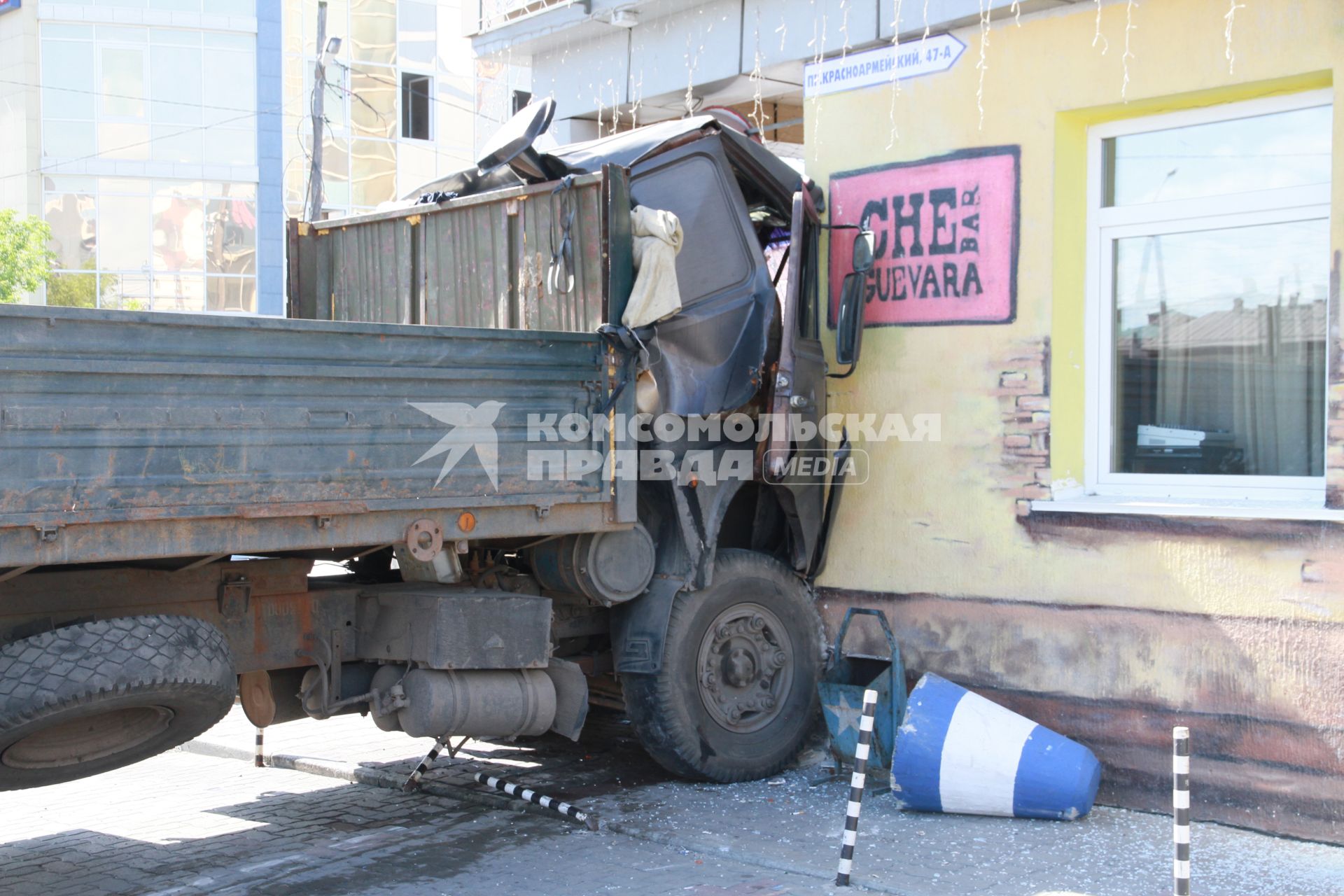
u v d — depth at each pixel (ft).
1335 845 18.61
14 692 14.34
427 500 17.37
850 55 24.73
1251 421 20.62
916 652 23.54
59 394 14.01
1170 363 21.62
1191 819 19.79
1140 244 21.95
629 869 18.08
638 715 22.08
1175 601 20.29
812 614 24.49
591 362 19.57
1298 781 18.99
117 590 16.61
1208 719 19.90
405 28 110.52
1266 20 19.40
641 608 21.86
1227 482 20.80
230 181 105.60
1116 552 20.98
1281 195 20.17
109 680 14.73
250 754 25.05
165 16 103.04
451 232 22.85
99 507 14.24
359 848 19.11
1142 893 16.57
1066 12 21.67
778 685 23.61
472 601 18.70
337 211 108.88
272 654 18.30
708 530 22.02
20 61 101.40
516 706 19.17
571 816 20.25
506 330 18.35
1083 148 22.34
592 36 30.37
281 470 15.84
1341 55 18.69
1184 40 20.30
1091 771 19.84
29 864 18.56
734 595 22.81
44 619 15.92
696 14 28.02
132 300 104.99
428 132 112.68
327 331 16.30
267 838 19.74
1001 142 22.52
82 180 103.24
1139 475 21.98
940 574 23.26
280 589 18.40
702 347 21.59
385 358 16.94
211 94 104.78
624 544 21.15
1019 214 22.26
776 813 20.74
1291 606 19.07
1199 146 21.17
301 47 106.83
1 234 91.15
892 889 16.83
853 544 24.50
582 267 20.40
